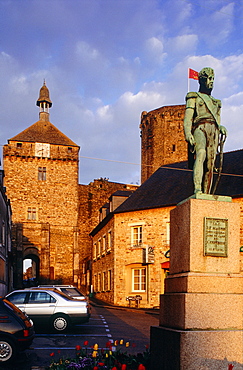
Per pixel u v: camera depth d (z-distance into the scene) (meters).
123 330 14.47
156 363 6.49
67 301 13.77
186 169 29.70
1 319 8.70
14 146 51.12
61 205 51.94
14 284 47.53
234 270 6.50
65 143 53.00
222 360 5.82
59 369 6.98
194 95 7.21
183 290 6.27
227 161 27.52
